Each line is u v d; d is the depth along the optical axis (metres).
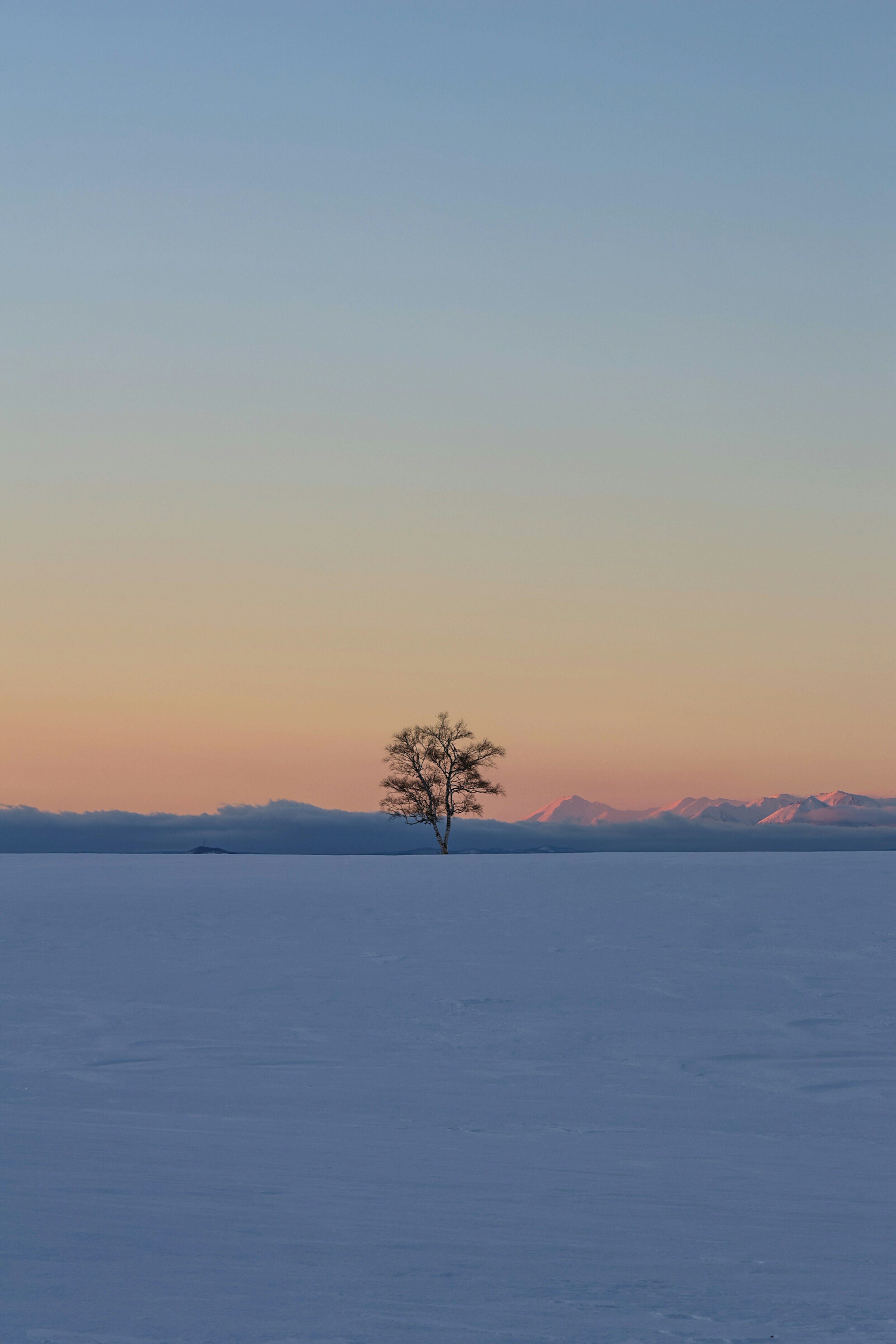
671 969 19.22
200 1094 11.92
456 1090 12.25
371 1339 4.12
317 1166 8.01
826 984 17.94
